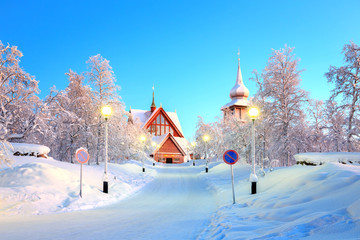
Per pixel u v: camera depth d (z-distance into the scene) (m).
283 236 4.48
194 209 11.38
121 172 28.95
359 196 6.53
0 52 25.27
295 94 28.42
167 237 6.12
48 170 15.53
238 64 88.62
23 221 8.26
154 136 87.44
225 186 18.97
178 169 43.66
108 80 31.27
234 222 6.95
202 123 64.12
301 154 16.89
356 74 25.95
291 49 28.56
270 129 28.38
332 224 4.59
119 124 32.53
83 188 14.31
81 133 31.28
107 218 9.00
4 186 13.47
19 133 27.86
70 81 32.38
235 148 32.09
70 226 7.42
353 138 26.34
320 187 8.89
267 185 14.24
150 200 14.56
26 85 26.94
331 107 28.69
